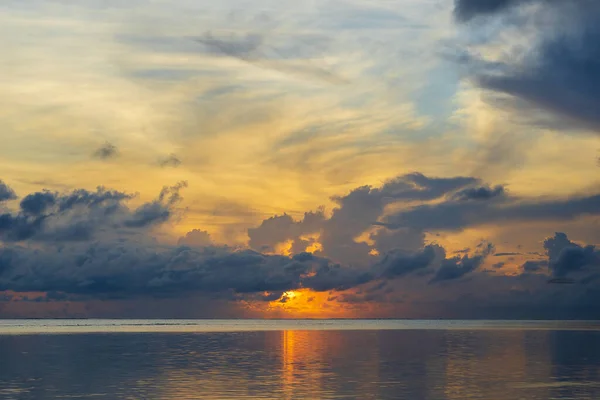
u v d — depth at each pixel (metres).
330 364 57.12
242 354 69.81
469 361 60.12
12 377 47.53
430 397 37.34
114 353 71.69
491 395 38.12
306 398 36.97
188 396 37.84
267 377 46.94
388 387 41.41
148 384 43.16
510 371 50.88
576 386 41.84
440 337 115.00
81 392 39.62
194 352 73.19
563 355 67.56
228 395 38.12
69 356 67.25
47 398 37.44
